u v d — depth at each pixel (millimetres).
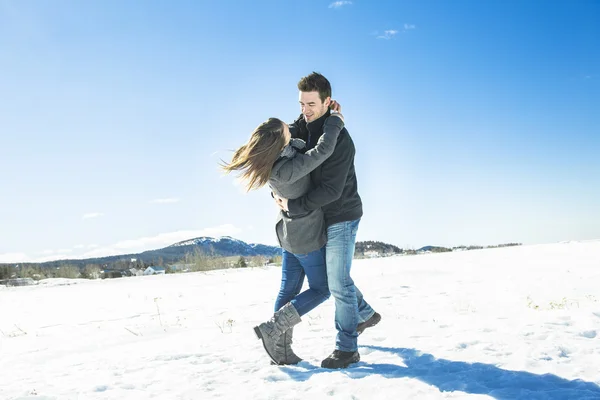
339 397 2713
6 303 11320
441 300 6805
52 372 3934
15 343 5969
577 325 4367
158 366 3775
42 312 9328
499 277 9633
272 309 7188
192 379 3303
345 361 3395
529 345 3631
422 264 15062
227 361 3816
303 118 3717
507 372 3043
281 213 3451
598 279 8102
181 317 7055
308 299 3498
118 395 3018
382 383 2910
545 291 7086
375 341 4172
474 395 2658
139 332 6027
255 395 2854
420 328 4621
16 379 3740
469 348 3715
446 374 3084
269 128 3137
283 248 3568
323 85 3371
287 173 3125
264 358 3814
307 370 3371
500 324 4578
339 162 3223
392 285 9242
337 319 3479
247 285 12180
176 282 15016
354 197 3465
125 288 13844
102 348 5156
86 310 9148
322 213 3402
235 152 3193
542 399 2551
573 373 2965
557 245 19781
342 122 3258
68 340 5867
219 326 5672
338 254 3391
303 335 4621
